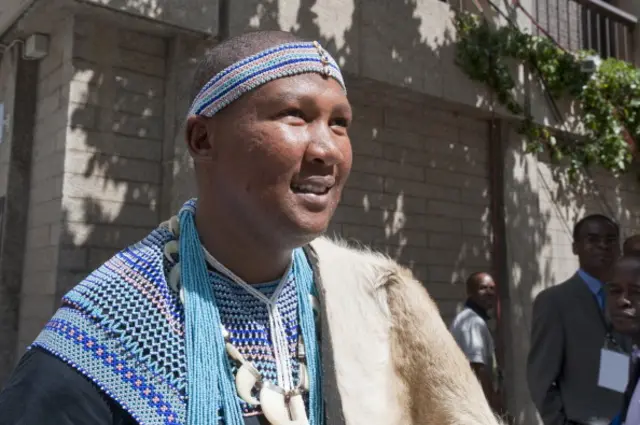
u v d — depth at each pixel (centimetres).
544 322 325
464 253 648
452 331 484
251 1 459
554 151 724
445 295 626
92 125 412
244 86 98
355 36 526
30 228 446
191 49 443
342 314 116
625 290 263
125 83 428
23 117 462
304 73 100
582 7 786
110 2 396
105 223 411
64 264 394
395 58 555
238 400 100
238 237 105
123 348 93
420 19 580
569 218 759
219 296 106
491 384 465
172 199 427
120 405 89
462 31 618
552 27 749
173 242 108
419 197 614
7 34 460
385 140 593
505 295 657
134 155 428
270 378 107
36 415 85
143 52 438
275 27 472
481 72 622
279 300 113
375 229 575
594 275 323
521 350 655
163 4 418
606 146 746
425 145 625
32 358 90
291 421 101
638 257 269
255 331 108
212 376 98
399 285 123
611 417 296
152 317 97
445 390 116
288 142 96
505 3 677
